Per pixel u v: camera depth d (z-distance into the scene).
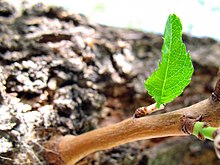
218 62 0.14
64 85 0.11
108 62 0.12
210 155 0.14
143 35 0.14
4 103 0.10
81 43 0.12
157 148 0.13
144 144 0.13
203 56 0.14
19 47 0.11
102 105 0.12
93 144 0.09
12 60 0.10
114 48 0.13
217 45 0.15
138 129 0.08
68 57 0.11
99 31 0.13
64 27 0.12
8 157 0.09
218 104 0.08
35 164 0.10
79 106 0.11
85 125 0.11
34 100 0.10
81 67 0.12
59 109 0.11
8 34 0.11
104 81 0.12
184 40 0.15
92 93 0.12
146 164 0.13
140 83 0.13
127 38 0.13
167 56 0.07
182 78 0.07
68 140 0.10
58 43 0.12
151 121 0.08
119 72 0.12
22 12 0.12
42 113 0.10
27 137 0.10
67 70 0.11
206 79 0.14
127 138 0.09
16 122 0.10
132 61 0.13
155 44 0.14
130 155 0.12
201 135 0.07
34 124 0.10
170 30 0.07
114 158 0.12
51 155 0.10
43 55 0.11
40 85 0.11
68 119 0.11
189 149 0.13
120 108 0.13
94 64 0.12
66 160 0.10
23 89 0.10
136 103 0.13
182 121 0.08
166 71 0.07
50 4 0.12
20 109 0.10
